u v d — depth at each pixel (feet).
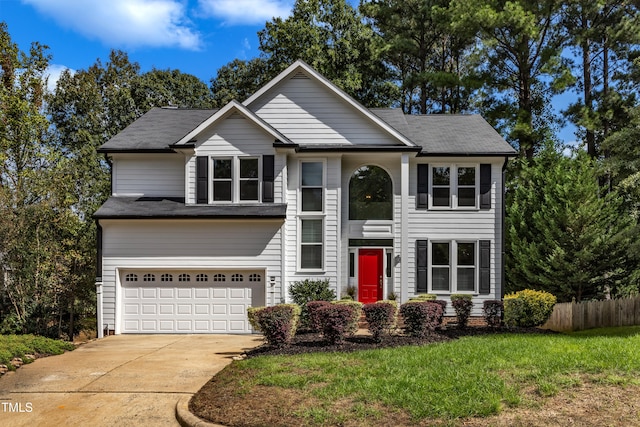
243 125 53.88
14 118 68.49
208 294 52.49
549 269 62.28
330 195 55.01
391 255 57.31
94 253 63.77
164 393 27.02
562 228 63.31
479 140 59.57
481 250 56.85
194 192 53.78
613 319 59.67
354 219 57.67
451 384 23.47
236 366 30.76
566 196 62.64
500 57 92.94
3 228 54.03
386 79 109.09
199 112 66.95
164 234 52.54
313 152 54.49
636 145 62.08
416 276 57.11
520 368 26.04
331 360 29.91
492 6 85.66
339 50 100.01
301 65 55.67
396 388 23.22
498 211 57.11
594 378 24.13
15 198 56.70
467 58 99.35
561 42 90.17
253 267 52.19
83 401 25.89
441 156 56.70
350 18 102.37
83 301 64.13
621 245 61.16
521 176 77.56
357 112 55.93
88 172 74.28
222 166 54.13
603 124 91.86
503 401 21.58
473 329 44.16
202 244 52.42
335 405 21.88
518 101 96.94
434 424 19.54
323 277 54.13
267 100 56.29
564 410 20.56
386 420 20.16
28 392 27.63
